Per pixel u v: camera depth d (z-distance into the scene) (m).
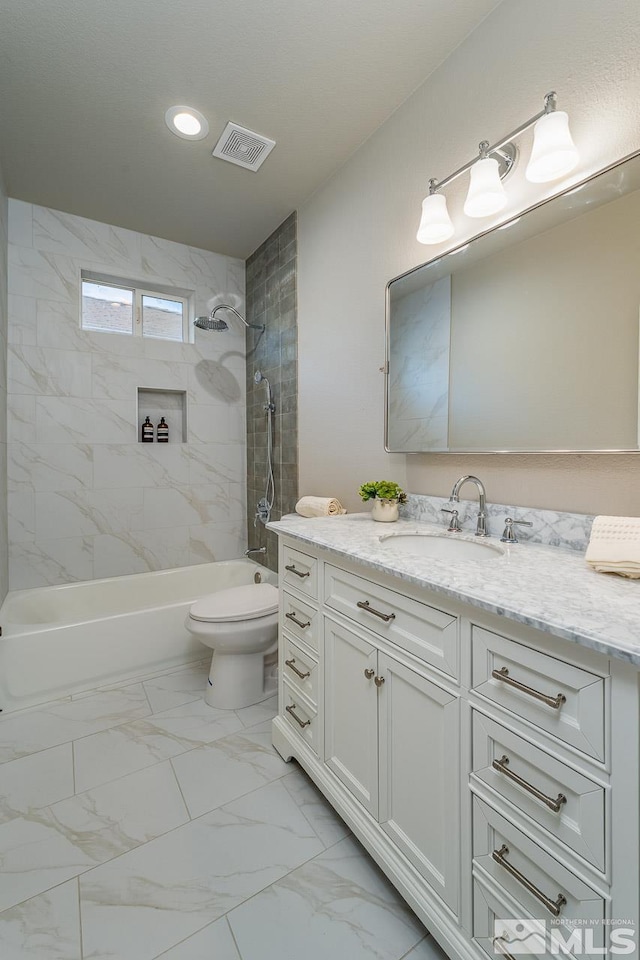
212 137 1.85
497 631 0.76
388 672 1.03
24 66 1.49
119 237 2.65
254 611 1.86
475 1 1.27
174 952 0.93
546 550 1.12
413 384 1.61
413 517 1.63
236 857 1.16
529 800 0.71
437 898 0.89
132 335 2.77
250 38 1.39
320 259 2.21
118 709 1.87
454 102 1.44
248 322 3.09
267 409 2.75
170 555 2.91
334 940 0.95
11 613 2.16
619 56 1.01
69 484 2.55
